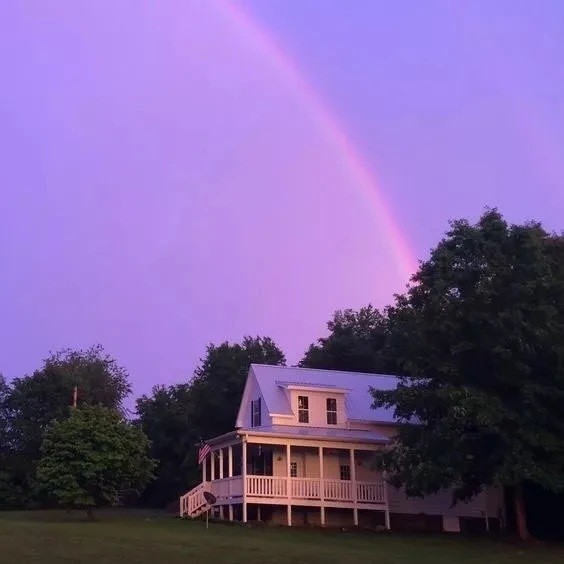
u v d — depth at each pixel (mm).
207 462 42469
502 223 32375
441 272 31969
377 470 36344
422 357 32375
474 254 31922
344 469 39781
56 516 37062
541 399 30906
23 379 56656
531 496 37625
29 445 53500
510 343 30531
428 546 29047
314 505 35875
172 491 56750
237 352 62000
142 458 35688
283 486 35562
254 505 36188
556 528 36344
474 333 31375
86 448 33781
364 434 39812
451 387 30016
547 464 29656
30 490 48781
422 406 32312
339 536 31547
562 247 34000
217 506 37406
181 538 26547
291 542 27703
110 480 34312
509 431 29844
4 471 50062
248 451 39812
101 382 59625
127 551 22281
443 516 38750
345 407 41188
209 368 60969
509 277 31312
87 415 35344
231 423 58250
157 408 61156
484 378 31562
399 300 34625
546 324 30516
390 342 36656
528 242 31672
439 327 31516
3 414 55594
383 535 33156
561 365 30484
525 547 29484
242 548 24453
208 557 21969
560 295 31641
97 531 27594
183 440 57000
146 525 31406
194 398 59250
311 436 37031
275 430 38094
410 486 31844
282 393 41219
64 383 56688
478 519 39188
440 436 30781
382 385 44031
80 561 20156
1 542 22984
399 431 34000
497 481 28859
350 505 36469
